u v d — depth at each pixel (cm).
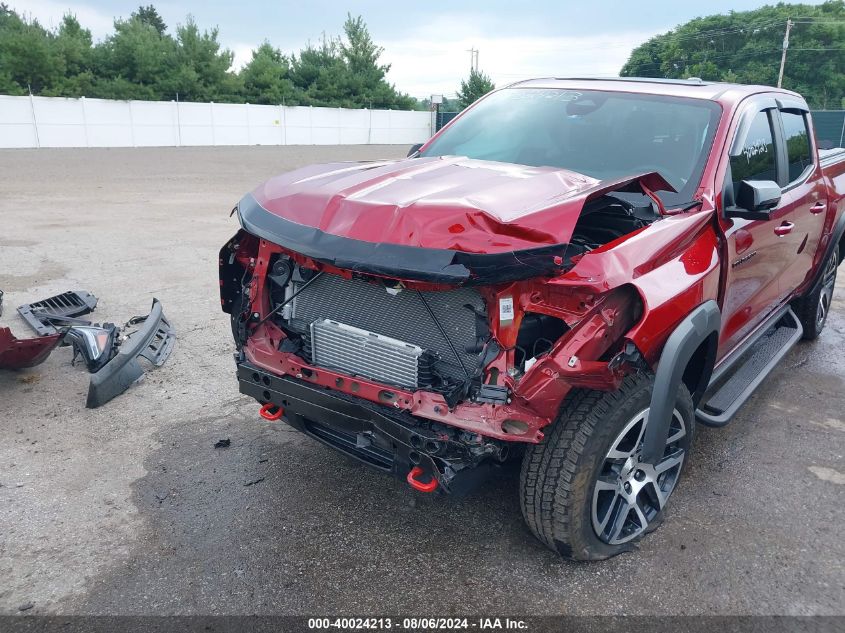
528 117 421
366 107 5922
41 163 2462
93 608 277
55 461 388
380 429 278
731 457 410
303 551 315
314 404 302
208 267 834
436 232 259
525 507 288
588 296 254
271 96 5422
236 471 381
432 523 338
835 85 7206
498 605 284
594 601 287
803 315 588
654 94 407
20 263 830
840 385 523
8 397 466
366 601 284
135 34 5044
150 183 1819
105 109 3956
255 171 2284
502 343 263
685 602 288
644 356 270
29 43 4459
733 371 454
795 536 335
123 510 343
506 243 252
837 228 547
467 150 416
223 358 541
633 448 297
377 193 293
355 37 5934
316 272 312
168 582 293
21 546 314
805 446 426
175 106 4234
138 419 440
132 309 655
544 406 257
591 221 319
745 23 7888
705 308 304
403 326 290
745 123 392
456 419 266
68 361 530
